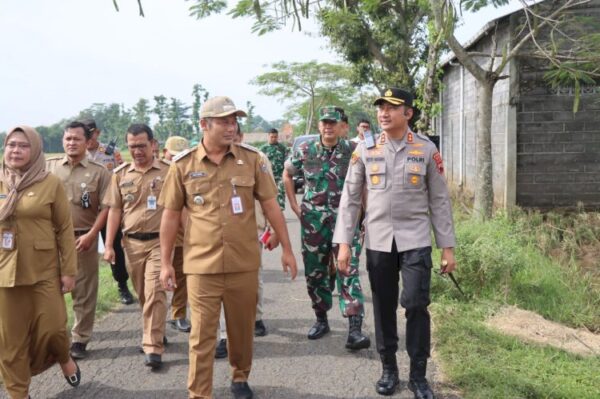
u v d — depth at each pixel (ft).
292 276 12.69
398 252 12.34
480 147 29.35
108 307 20.71
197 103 244.63
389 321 12.92
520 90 32.71
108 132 288.92
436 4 25.40
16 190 12.05
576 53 28.58
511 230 26.78
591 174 32.94
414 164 12.32
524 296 20.20
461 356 14.53
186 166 12.18
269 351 15.84
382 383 13.02
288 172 16.84
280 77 153.48
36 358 12.76
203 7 19.83
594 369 14.01
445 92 56.03
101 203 16.42
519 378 13.07
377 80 68.23
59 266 12.86
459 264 20.08
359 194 13.10
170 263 12.62
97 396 13.37
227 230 11.96
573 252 26.84
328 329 17.15
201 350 11.85
